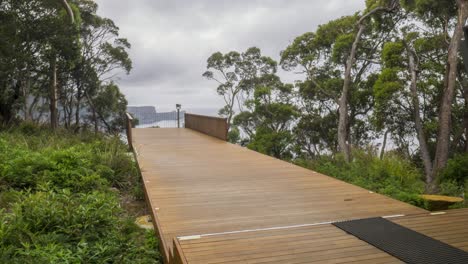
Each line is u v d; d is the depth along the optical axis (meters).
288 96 32.41
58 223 4.07
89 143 10.24
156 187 5.43
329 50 27.91
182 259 2.71
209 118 13.79
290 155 27.98
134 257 3.64
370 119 24.06
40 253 3.29
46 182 5.68
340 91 27.06
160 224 3.79
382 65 24.08
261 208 4.34
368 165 8.94
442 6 18.45
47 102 23.56
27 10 15.28
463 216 3.74
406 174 8.25
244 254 2.82
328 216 3.99
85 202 4.77
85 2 24.73
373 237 3.16
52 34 15.69
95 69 24.78
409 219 3.67
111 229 4.24
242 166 7.21
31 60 15.53
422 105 22.06
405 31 23.00
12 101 16.52
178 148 10.05
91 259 3.45
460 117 21.19
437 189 9.77
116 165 7.32
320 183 5.66
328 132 29.52
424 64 20.98
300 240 3.13
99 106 27.70
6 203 4.98
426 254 2.81
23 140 9.88
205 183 5.70
